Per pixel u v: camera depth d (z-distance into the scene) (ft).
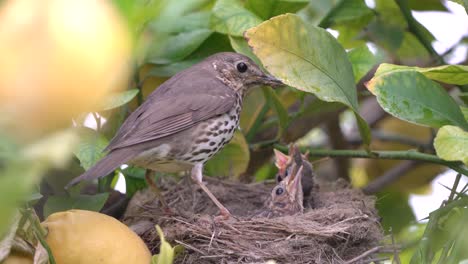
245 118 28.81
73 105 5.96
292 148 26.61
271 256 20.08
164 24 7.80
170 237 20.47
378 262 21.52
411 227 24.79
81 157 18.83
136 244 16.48
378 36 26.89
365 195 26.89
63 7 5.87
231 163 26.94
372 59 24.98
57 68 5.86
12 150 6.46
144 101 23.31
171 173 27.22
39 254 13.73
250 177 29.53
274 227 21.03
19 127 6.05
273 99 24.68
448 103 18.24
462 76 17.83
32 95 5.86
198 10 24.25
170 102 22.34
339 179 28.12
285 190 26.14
